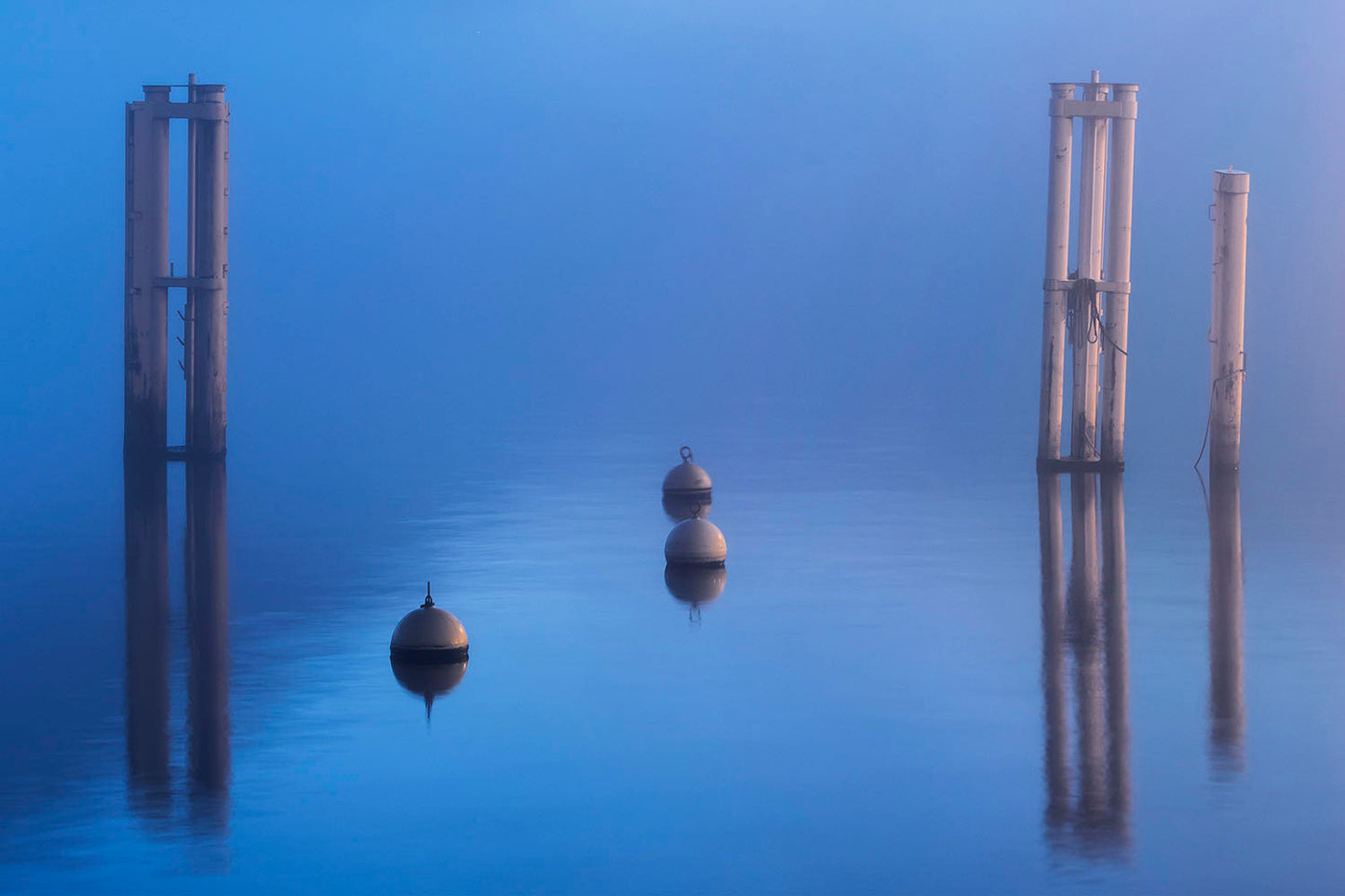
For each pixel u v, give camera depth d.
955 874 11.34
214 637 18.98
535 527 27.33
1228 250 31.39
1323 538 25.25
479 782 13.44
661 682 16.81
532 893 11.02
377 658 17.97
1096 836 12.10
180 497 30.17
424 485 32.25
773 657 17.91
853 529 26.64
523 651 18.25
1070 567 23.12
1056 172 31.62
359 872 11.39
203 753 14.27
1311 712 15.47
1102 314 33.25
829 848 11.88
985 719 15.29
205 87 32.56
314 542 25.70
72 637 18.97
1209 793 13.07
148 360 34.59
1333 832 12.15
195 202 33.88
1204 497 29.48
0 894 10.92
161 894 10.95
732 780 13.48
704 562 23.41
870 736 14.77
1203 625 19.30
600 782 13.45
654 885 11.17
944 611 20.23
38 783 13.38
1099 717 15.33
